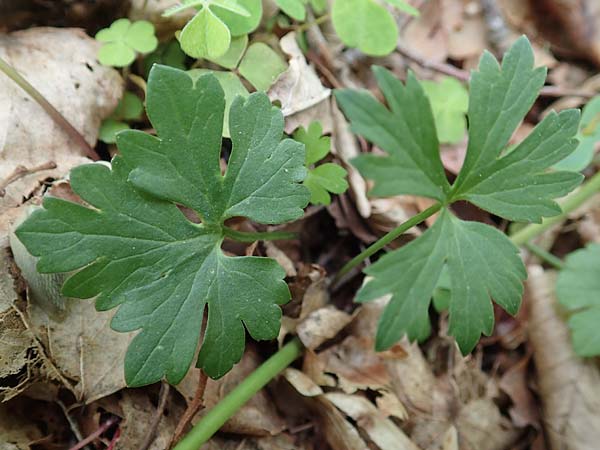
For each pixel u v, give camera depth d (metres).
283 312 0.13
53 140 0.12
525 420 0.15
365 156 0.10
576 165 0.16
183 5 0.11
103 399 0.11
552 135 0.10
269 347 0.13
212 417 0.11
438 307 0.14
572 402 0.14
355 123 0.10
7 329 0.10
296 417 0.13
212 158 0.09
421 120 0.10
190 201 0.09
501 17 0.19
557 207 0.10
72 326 0.11
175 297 0.09
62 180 0.11
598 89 0.18
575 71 0.19
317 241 0.15
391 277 0.10
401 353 0.14
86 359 0.11
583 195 0.15
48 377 0.11
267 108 0.09
